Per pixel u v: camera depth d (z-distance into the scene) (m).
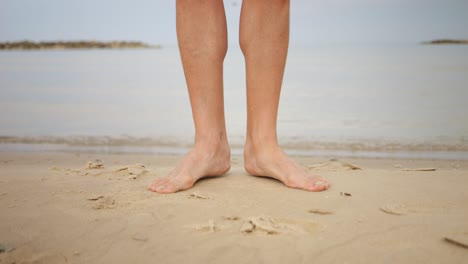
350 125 4.33
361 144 3.62
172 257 1.18
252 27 1.85
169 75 9.73
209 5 1.89
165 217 1.49
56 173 2.28
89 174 2.24
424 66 9.41
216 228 1.38
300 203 1.63
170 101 6.23
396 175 2.12
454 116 4.56
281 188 1.85
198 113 1.98
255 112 1.96
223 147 2.04
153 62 14.80
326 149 3.49
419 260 1.14
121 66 12.73
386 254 1.18
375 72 8.74
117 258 1.17
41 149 3.67
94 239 1.30
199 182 1.96
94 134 4.30
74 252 1.21
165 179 1.86
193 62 1.93
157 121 4.91
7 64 13.46
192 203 1.64
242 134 4.11
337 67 10.23
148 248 1.23
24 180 2.09
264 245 1.25
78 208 1.60
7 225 1.41
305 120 4.62
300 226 1.40
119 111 5.50
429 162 2.96
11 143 3.94
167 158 3.22
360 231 1.34
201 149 1.96
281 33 1.86
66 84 8.11
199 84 1.95
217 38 1.92
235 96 6.32
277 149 1.97
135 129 4.51
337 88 6.74
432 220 1.43
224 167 2.04
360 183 1.94
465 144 3.52
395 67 9.50
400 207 1.56
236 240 1.29
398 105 5.27
